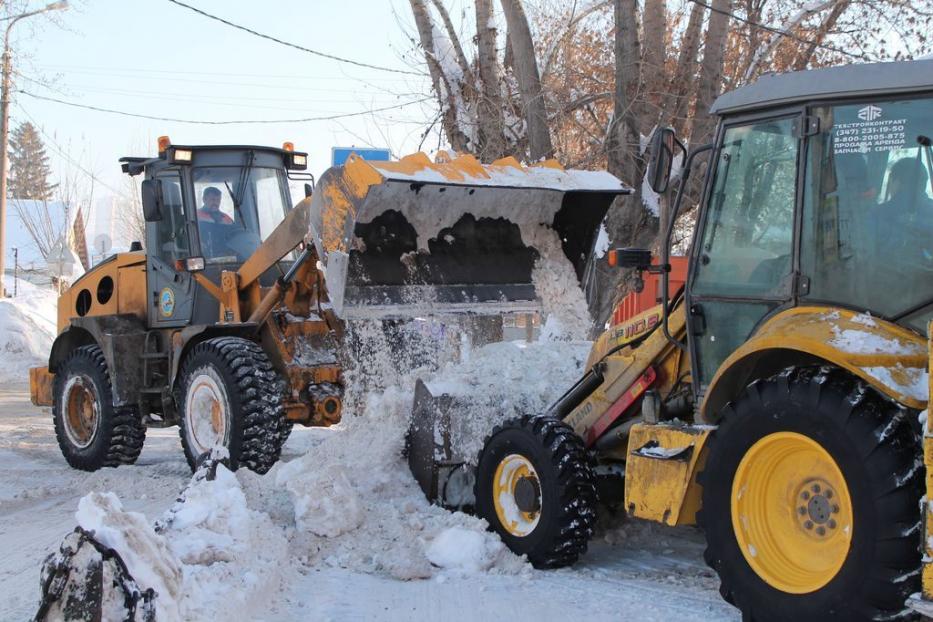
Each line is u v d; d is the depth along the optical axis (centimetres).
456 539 543
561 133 1531
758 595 403
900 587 350
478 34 1460
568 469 528
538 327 745
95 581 334
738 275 463
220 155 861
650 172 477
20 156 8675
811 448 388
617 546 590
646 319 557
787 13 1536
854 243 411
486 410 636
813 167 425
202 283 826
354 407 741
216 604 395
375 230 685
